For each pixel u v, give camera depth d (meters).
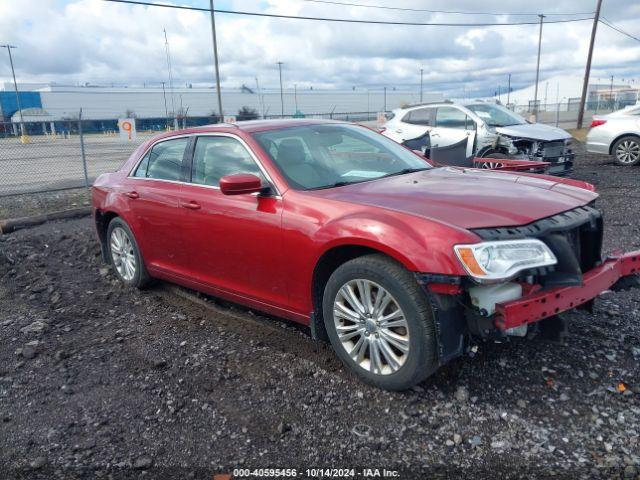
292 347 4.07
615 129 13.59
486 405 3.19
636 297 4.57
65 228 8.23
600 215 3.58
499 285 3.01
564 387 3.31
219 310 4.94
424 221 3.12
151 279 5.46
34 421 3.34
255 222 3.92
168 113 64.19
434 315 3.04
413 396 3.30
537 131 10.64
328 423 3.13
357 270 3.32
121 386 3.69
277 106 68.12
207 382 3.66
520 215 3.20
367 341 3.39
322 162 4.20
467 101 11.86
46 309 5.20
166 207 4.75
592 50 29.92
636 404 3.12
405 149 4.93
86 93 63.00
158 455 2.95
